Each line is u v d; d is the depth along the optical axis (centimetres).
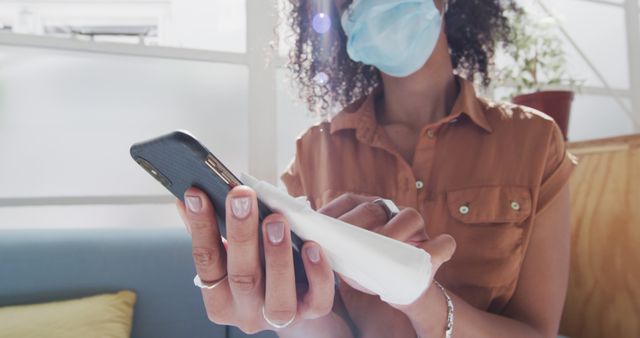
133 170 156
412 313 52
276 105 168
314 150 90
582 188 132
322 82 106
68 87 150
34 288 133
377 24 75
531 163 73
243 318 45
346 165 84
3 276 132
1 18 159
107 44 152
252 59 165
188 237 150
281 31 117
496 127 78
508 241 71
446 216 75
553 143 74
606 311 124
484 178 75
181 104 161
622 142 122
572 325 132
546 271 72
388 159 81
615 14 215
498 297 72
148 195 157
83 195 152
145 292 141
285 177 94
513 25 133
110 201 154
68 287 136
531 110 79
